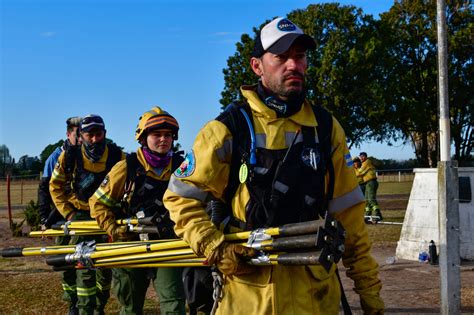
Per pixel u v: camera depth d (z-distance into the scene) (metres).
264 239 2.69
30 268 10.12
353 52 36.34
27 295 7.88
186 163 2.84
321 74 37.03
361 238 3.02
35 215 16.08
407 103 42.22
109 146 6.77
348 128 37.56
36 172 62.19
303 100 2.86
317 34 38.25
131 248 3.74
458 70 45.16
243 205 2.81
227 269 2.72
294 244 2.59
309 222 2.57
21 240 14.67
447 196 6.11
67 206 6.70
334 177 2.93
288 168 2.76
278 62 2.80
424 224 10.09
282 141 2.79
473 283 8.14
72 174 6.65
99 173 6.64
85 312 6.18
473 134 46.19
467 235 9.85
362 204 3.02
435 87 46.25
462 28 45.75
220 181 2.83
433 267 9.46
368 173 17.84
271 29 2.83
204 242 2.77
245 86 2.94
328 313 2.84
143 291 5.29
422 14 46.88
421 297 7.37
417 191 10.32
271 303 2.71
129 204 5.38
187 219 2.81
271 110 2.81
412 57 46.75
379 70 38.16
